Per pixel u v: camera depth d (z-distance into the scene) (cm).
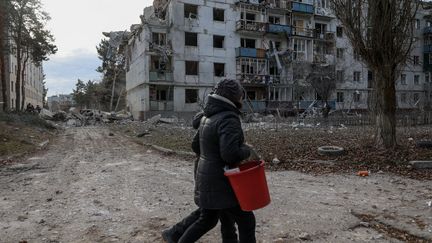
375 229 428
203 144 297
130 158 1102
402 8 917
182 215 492
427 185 657
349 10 951
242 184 279
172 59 3578
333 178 740
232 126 278
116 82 6075
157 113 3500
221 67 3906
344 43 4572
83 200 582
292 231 420
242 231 297
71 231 432
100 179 762
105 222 464
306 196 588
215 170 288
